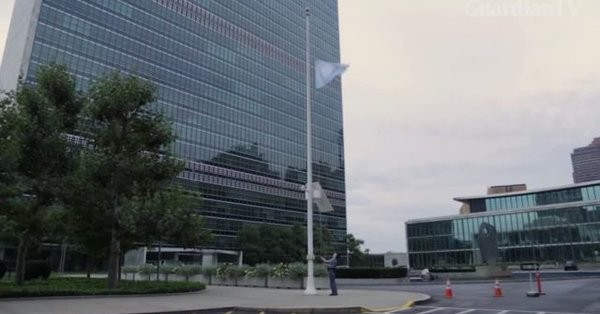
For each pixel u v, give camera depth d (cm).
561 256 8388
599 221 8112
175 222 2036
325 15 14688
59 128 2111
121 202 2045
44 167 2050
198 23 10831
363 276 3731
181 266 3475
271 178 11875
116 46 8994
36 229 1969
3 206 1773
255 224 10681
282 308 1395
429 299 1733
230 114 11112
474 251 9394
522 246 8856
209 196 10206
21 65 7619
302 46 13638
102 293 1753
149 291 1853
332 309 1393
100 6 8894
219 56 11169
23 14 8088
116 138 2111
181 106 9988
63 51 8125
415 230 10338
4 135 1772
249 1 12306
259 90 12038
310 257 1959
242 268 2912
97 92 2167
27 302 1515
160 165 2189
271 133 12131
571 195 9381
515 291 2320
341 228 13650
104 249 2353
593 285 2838
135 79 2231
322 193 1988
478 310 1409
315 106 13662
